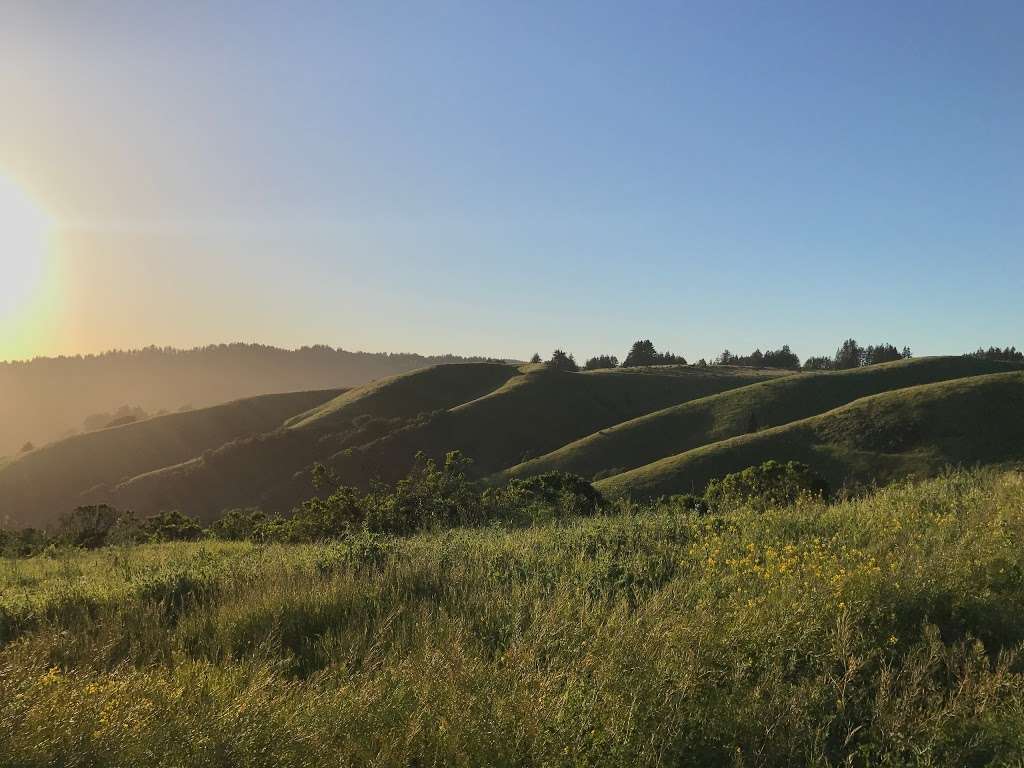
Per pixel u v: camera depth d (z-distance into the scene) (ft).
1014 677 12.24
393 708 11.64
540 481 63.41
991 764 10.16
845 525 23.57
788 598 15.35
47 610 21.43
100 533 74.38
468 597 18.80
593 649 13.43
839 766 10.51
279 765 10.20
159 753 10.41
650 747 10.31
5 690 11.95
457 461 52.29
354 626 17.31
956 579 16.24
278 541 56.95
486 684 12.16
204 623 18.65
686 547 22.13
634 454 265.75
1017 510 23.04
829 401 303.48
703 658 12.94
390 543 27.45
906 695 11.62
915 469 182.50
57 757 10.25
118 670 14.62
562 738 10.50
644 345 634.84
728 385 411.13
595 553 22.77
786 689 12.05
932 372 335.47
